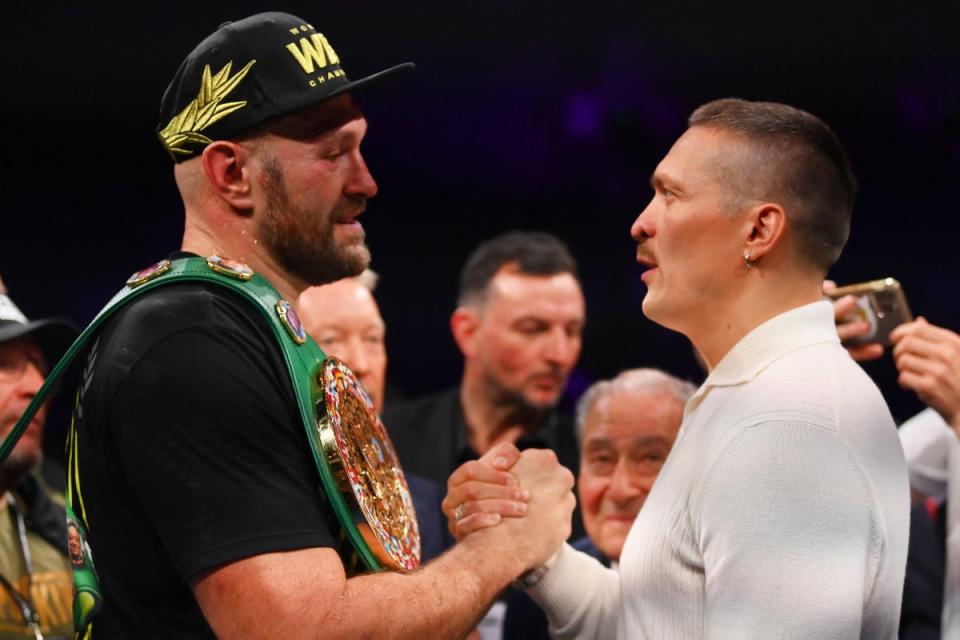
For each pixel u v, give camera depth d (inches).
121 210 265.3
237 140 93.5
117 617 89.6
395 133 267.4
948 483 130.4
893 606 87.0
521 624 133.6
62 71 249.4
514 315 174.2
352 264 96.5
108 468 86.9
